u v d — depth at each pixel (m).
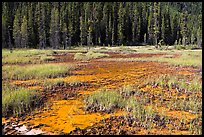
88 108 9.90
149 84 14.27
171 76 16.34
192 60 24.88
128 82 15.20
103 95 11.07
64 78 16.53
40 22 71.06
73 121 8.66
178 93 12.27
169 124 8.28
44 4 79.94
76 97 11.80
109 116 9.07
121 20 84.00
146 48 60.69
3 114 9.24
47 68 18.91
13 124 8.45
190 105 10.05
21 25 70.75
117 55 39.06
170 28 90.38
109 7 87.62
